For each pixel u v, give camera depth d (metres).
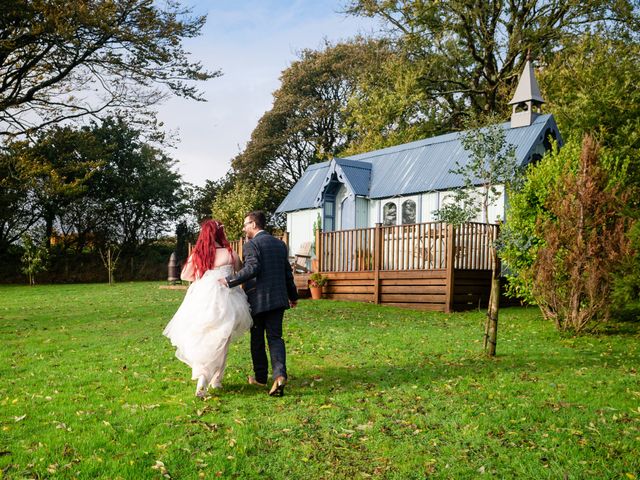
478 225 15.55
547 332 10.59
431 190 17.98
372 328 11.18
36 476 4.00
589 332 10.59
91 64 22.75
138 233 41.25
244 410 5.58
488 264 15.71
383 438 4.82
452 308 14.38
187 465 4.23
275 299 6.23
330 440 4.78
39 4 19.23
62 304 16.83
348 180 20.50
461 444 4.68
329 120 47.06
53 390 6.35
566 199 10.42
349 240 17.55
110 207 38.53
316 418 5.35
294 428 5.06
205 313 5.96
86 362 7.99
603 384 6.66
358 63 45.41
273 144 46.59
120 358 8.20
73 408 5.61
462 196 14.01
